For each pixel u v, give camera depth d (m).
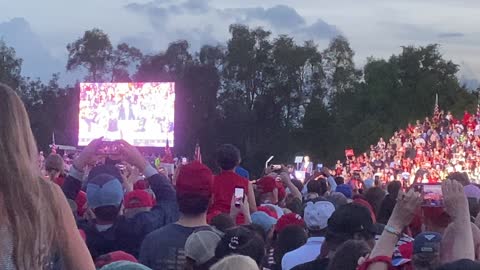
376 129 67.69
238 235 5.52
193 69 68.06
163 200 6.94
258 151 68.06
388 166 46.75
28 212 3.23
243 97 71.94
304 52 72.38
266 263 7.53
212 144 66.81
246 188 9.47
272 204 11.44
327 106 74.12
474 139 45.44
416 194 4.71
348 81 75.81
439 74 73.31
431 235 5.72
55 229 3.37
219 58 72.94
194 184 6.18
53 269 3.55
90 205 6.61
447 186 5.21
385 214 8.91
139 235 6.64
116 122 35.81
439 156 44.94
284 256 6.92
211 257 5.52
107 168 7.05
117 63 72.69
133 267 4.05
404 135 51.28
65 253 3.43
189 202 6.21
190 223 6.28
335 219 5.69
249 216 8.46
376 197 10.41
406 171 44.03
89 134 35.97
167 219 6.84
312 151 70.00
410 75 73.38
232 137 67.75
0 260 3.16
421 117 71.19
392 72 73.12
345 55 76.06
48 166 9.87
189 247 5.59
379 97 71.44
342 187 14.59
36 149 3.46
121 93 35.78
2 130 3.28
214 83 68.31
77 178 7.10
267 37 72.81
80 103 36.00
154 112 35.62
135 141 35.84
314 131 70.06
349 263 5.04
